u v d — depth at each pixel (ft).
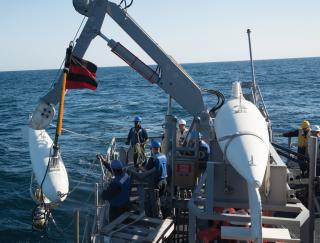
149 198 24.29
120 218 23.04
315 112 104.37
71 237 37.58
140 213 23.80
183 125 33.19
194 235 19.94
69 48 25.84
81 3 25.64
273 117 99.14
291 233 20.34
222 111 21.88
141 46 27.07
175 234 24.35
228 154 18.54
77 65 26.43
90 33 26.30
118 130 93.09
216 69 481.87
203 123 26.91
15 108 152.66
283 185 18.98
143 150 31.01
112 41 26.76
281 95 152.46
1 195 49.21
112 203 23.93
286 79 247.70
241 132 18.85
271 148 21.97
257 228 15.44
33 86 297.74
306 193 27.25
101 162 28.53
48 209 30.58
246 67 520.42
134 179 26.16
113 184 23.62
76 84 26.89
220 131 20.11
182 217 25.29
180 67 27.86
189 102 28.14
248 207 19.20
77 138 81.41
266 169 18.62
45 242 37.04
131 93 197.47
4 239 37.81
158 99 160.97
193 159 25.66
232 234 16.44
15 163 65.10
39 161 29.04
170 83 27.84
